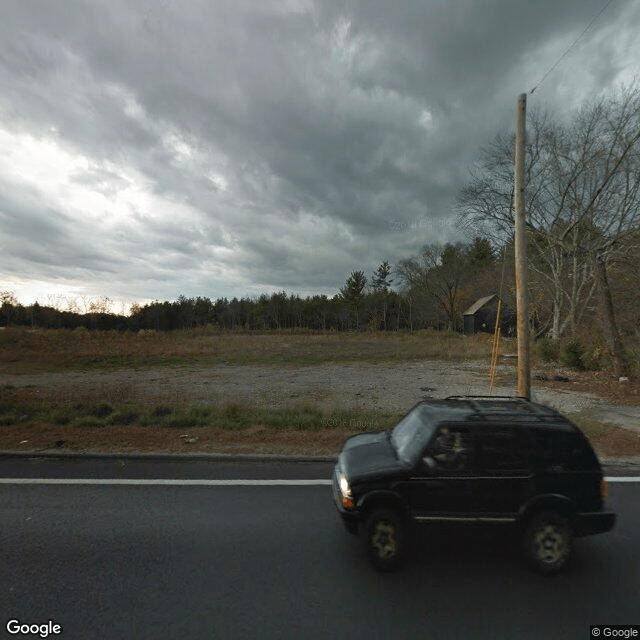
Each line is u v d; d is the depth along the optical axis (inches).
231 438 345.1
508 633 134.2
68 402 477.1
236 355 1097.4
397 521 172.7
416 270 3100.4
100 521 211.2
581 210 1030.4
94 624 135.5
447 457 179.9
